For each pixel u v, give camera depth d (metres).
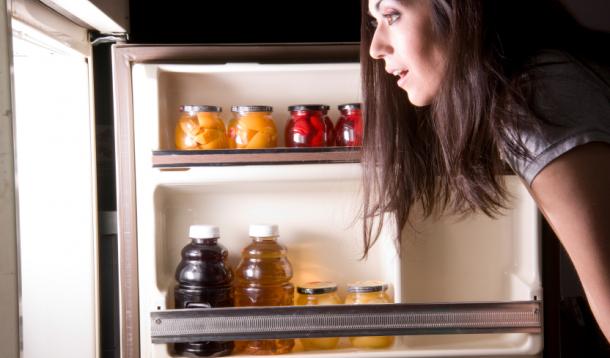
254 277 1.65
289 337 1.58
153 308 1.60
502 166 1.07
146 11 1.78
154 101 1.60
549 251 1.66
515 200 1.72
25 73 1.67
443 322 1.59
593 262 0.83
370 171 1.37
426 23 1.01
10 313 0.99
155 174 1.61
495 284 1.76
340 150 1.59
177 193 1.70
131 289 1.61
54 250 1.69
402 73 1.09
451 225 1.74
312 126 1.63
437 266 1.74
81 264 1.70
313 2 1.80
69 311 1.70
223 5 1.79
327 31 1.81
